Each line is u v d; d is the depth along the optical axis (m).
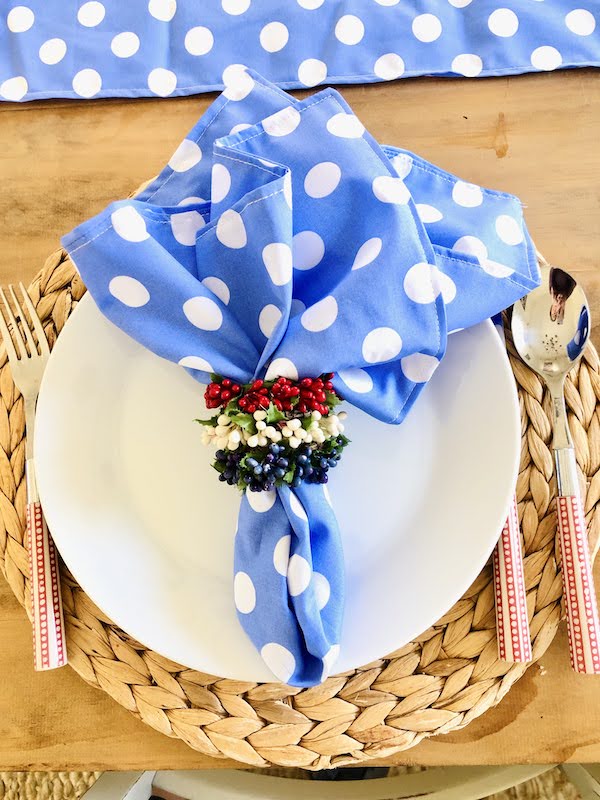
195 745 0.36
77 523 0.36
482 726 0.38
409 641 0.34
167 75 0.46
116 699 0.36
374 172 0.35
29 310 0.40
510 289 0.36
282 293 0.33
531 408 0.38
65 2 0.48
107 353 0.38
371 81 0.46
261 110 0.38
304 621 0.33
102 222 0.35
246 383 0.35
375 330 0.33
